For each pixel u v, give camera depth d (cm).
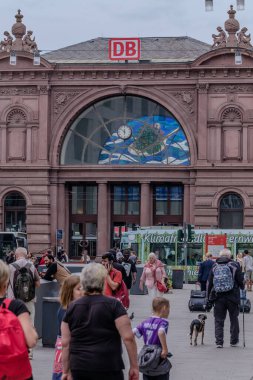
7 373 1262
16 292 2597
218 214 8600
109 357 1375
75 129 8856
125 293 2852
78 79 8762
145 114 8781
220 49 8575
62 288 1761
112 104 8831
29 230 8781
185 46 9369
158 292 4216
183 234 6219
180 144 8719
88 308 1391
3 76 8838
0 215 8825
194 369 2392
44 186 8775
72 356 1383
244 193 8562
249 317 3934
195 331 2953
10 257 6197
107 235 8800
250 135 8606
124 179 8725
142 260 6950
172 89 8700
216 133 8631
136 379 1397
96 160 8838
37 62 8081
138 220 8862
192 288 6231
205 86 8631
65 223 8838
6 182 8819
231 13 8656
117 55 8744
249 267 5978
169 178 8675
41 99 8788
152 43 9412
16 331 1275
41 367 2427
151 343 1830
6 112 8844
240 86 8625
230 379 2228
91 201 8900
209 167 8581
